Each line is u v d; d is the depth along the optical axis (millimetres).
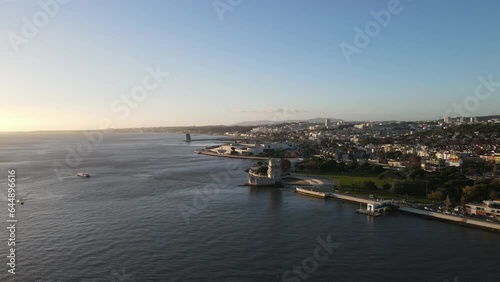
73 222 149000
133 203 185875
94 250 117125
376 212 165750
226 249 118188
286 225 146250
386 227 143625
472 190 173625
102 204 182875
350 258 110812
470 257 111188
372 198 193125
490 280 96625
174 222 149750
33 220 152000
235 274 99938
